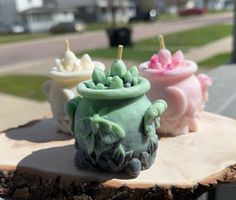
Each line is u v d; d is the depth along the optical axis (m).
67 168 0.20
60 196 0.20
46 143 0.24
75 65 0.24
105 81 0.19
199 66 1.00
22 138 0.25
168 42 1.54
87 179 0.19
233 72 0.51
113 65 0.20
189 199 0.19
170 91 0.23
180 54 0.25
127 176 0.19
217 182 0.19
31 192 0.20
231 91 0.41
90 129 0.19
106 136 0.18
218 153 0.22
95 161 0.19
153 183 0.19
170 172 0.20
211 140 0.23
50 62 1.27
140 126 0.19
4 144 0.24
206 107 0.36
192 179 0.19
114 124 0.18
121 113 0.19
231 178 0.20
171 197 0.19
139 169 0.19
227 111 0.35
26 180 0.20
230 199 0.26
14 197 0.21
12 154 0.22
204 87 0.25
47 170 0.20
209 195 0.26
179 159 0.21
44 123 0.27
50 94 0.25
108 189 0.19
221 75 0.50
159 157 0.21
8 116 0.68
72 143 0.24
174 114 0.23
